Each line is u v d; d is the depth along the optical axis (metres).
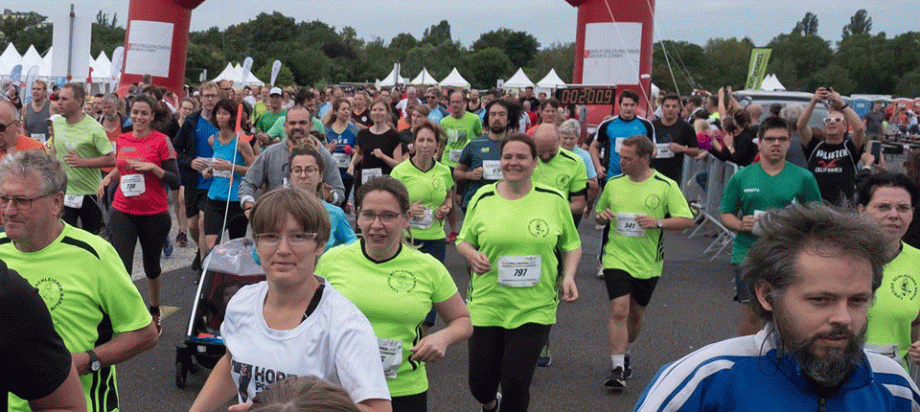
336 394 1.54
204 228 8.12
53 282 3.20
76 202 7.82
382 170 9.60
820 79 101.44
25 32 93.94
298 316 2.65
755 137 10.60
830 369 1.91
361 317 2.64
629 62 20.48
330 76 72.69
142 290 8.35
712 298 8.63
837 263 1.89
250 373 2.65
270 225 2.61
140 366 6.07
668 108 10.79
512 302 4.69
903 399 2.04
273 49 69.81
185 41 22.44
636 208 6.02
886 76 102.19
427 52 89.00
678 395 2.05
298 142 6.37
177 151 9.14
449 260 10.26
